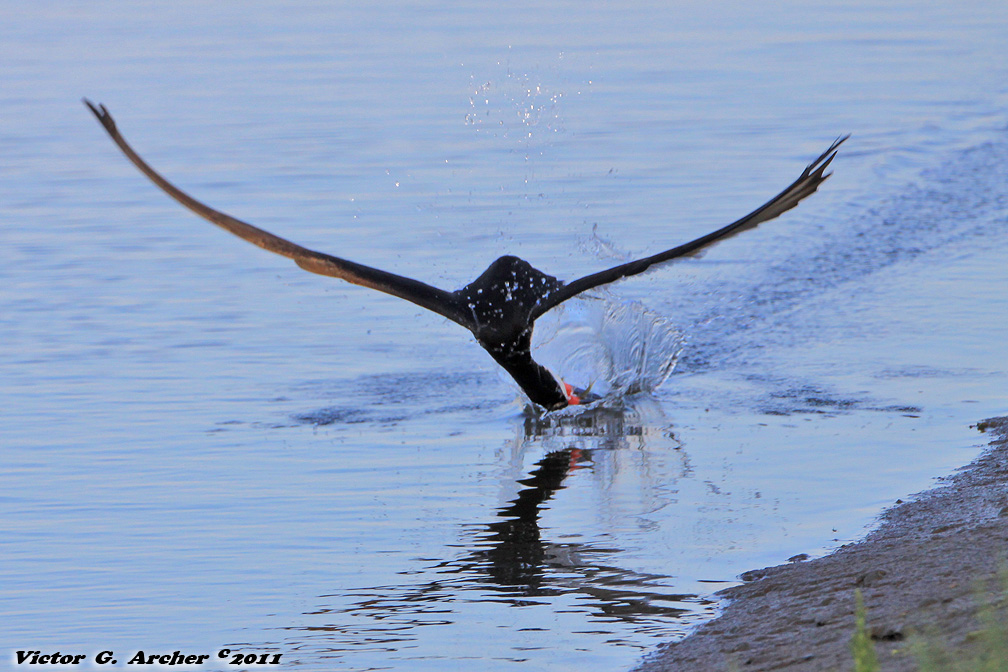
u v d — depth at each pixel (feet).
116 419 54.75
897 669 27.30
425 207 85.92
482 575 38.91
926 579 33.60
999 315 64.03
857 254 75.20
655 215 82.74
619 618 35.24
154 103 121.70
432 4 175.83
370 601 37.27
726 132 105.29
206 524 43.78
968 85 121.80
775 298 68.33
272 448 51.57
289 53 143.64
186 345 64.34
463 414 55.88
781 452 48.91
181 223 86.12
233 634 35.50
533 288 49.06
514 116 112.57
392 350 64.08
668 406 56.03
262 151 102.68
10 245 81.30
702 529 41.63
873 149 99.04
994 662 24.49
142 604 37.68
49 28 164.66
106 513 44.83
